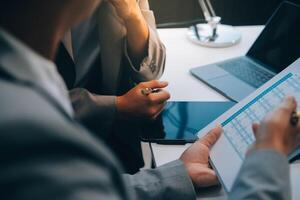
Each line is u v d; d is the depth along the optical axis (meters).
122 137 1.01
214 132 0.81
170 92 1.03
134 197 0.66
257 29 1.37
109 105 0.95
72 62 1.00
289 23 1.08
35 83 0.33
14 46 0.34
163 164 0.76
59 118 0.31
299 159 0.74
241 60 1.14
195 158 0.76
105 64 1.11
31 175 0.27
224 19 1.89
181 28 1.40
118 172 0.33
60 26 0.43
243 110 0.83
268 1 1.84
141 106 0.93
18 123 0.28
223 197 0.70
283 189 0.48
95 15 1.09
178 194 0.68
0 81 0.31
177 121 0.90
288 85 0.82
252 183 0.48
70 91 0.97
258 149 0.52
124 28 1.09
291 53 1.05
